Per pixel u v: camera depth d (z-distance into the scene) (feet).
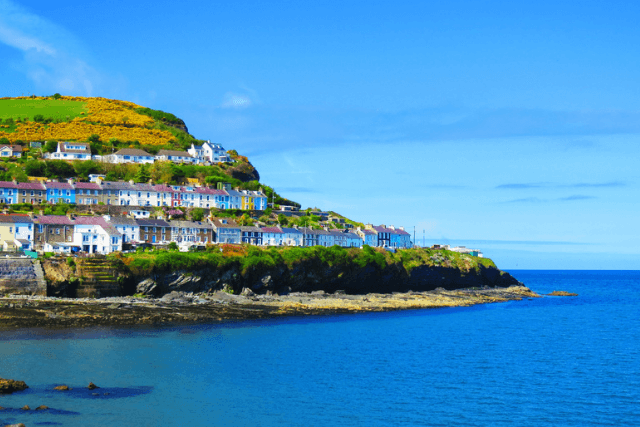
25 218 519.19
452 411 228.63
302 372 278.05
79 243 535.19
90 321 353.72
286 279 563.07
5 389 218.79
